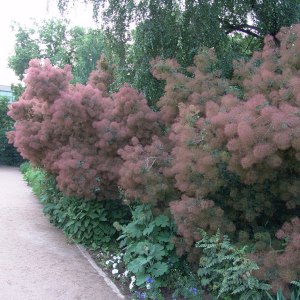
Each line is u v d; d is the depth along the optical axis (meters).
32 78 6.24
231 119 3.74
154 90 6.57
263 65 4.75
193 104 4.78
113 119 6.11
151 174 4.65
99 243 6.21
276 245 4.06
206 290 4.48
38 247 6.05
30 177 12.66
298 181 3.94
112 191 6.18
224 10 6.74
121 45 6.85
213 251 4.08
